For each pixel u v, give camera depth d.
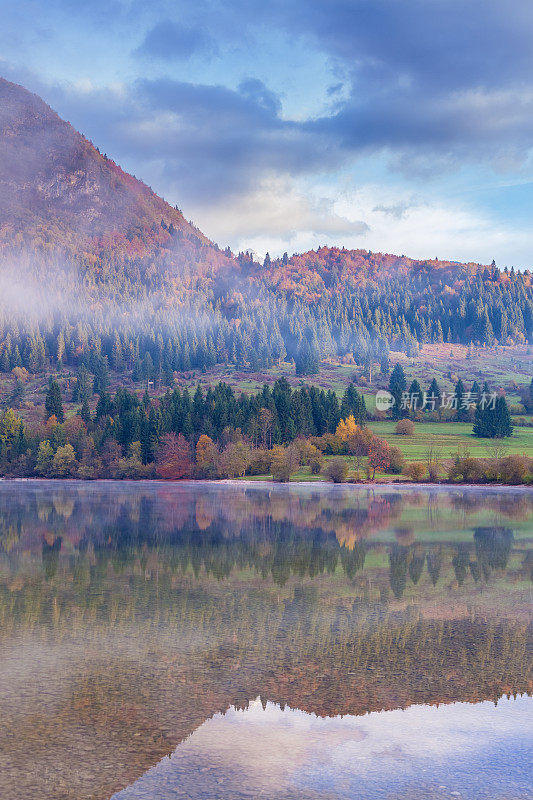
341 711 21.97
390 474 158.62
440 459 164.88
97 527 73.81
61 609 36.44
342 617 34.72
